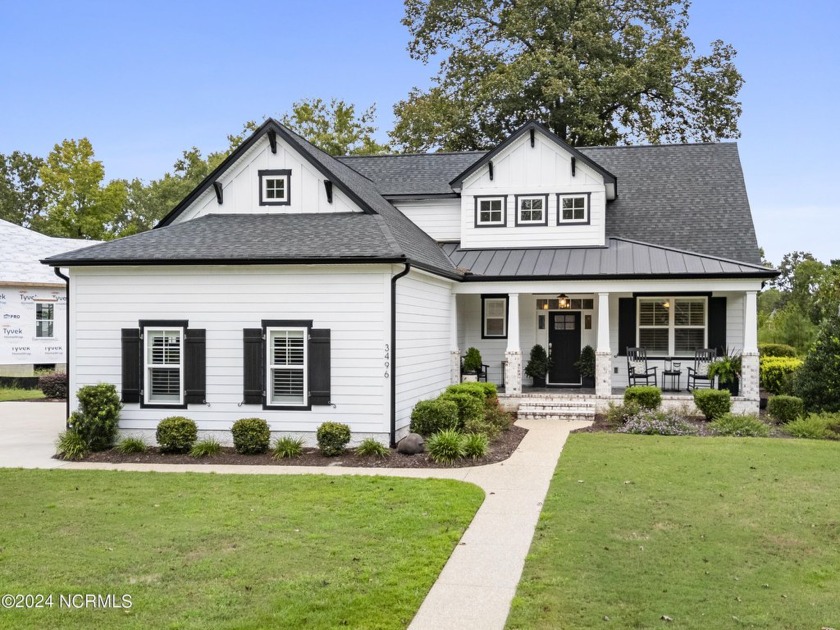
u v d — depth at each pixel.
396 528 9.05
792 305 31.77
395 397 14.73
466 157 26.06
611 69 34.19
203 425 15.16
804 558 8.00
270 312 14.99
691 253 20.39
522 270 20.11
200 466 13.34
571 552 8.18
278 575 7.45
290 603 6.73
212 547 8.36
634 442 15.29
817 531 8.94
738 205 23.19
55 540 8.66
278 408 14.96
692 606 6.68
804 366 18.33
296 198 17.80
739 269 18.70
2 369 29.30
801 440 15.43
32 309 30.38
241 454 14.37
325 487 11.30
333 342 14.83
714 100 35.06
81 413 14.73
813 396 17.86
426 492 10.88
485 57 36.59
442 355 19.30
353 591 7.02
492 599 6.94
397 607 6.66
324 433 14.01
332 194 17.66
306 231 16.22
